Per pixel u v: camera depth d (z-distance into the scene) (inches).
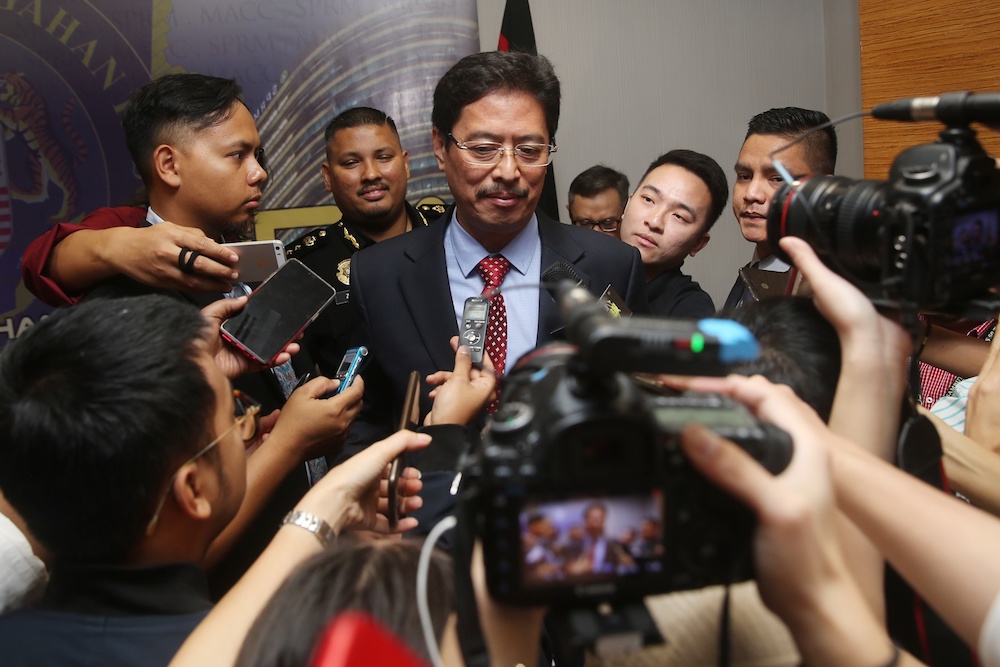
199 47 124.6
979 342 47.1
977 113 29.7
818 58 152.1
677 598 30.6
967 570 24.1
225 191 62.5
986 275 31.7
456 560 25.6
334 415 54.2
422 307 66.2
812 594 22.9
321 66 127.0
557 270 59.2
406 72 128.4
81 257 55.2
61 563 34.8
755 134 79.5
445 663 26.1
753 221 79.0
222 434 37.8
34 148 120.9
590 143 144.6
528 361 28.8
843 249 32.4
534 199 64.0
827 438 26.9
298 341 78.8
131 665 31.7
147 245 53.1
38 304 121.8
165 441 34.0
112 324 35.0
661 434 22.9
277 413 60.7
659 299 82.5
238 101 64.1
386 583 26.6
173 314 37.1
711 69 147.9
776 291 51.3
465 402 51.3
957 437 39.4
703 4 146.7
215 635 30.5
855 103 144.9
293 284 58.2
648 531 23.5
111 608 33.8
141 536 34.7
